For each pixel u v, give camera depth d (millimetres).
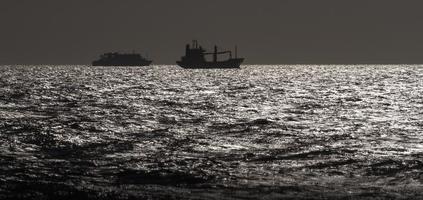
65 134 94438
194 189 53062
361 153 76312
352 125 115250
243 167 65250
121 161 69312
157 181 56656
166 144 85562
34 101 177500
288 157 73000
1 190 50938
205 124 116750
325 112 147500
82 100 184750
